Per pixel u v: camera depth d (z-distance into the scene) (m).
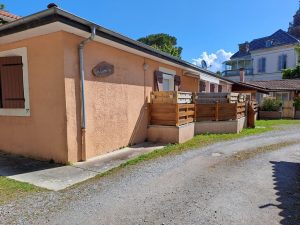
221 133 11.45
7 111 7.21
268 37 39.66
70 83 6.19
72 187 4.68
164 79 11.39
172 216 3.54
